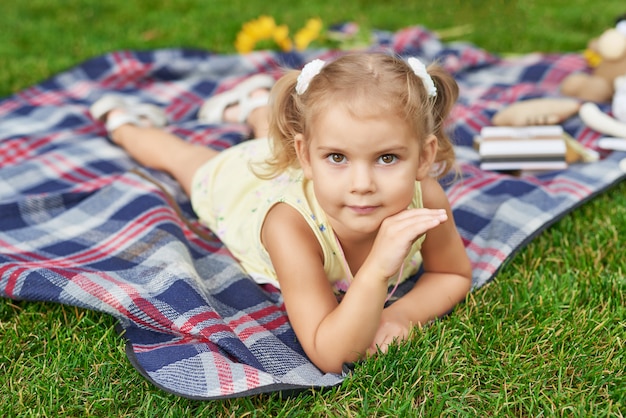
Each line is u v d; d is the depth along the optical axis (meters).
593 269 2.19
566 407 1.66
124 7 4.93
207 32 4.53
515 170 2.84
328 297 1.84
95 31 4.52
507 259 2.25
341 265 1.96
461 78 3.81
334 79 1.64
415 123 1.64
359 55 1.72
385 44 4.05
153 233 2.27
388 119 1.59
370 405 1.70
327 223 1.89
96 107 3.07
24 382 1.81
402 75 1.64
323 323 1.78
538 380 1.75
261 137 2.83
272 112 1.95
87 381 1.81
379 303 1.72
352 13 4.91
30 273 2.03
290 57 3.84
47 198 2.54
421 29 4.12
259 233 2.04
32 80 3.84
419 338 1.85
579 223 2.46
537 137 2.84
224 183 2.45
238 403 1.72
